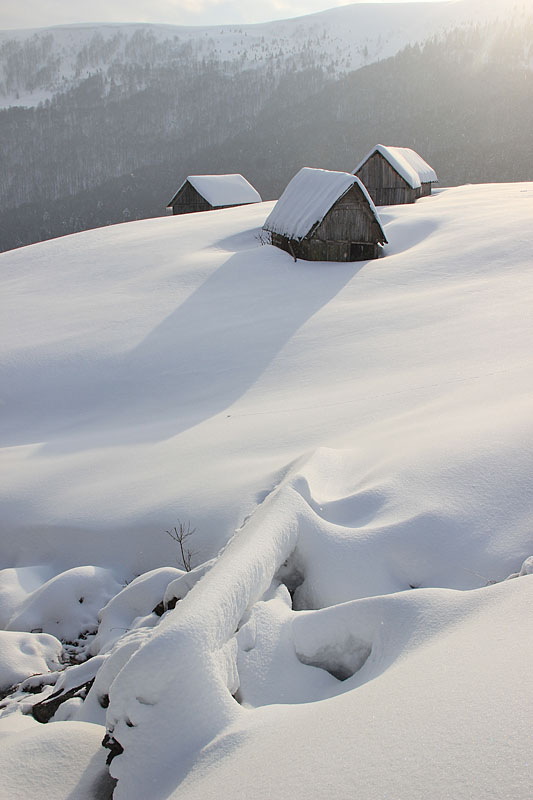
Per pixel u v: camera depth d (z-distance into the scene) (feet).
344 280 77.77
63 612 26.37
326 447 27.22
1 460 45.01
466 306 59.36
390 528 18.44
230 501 27.81
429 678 9.29
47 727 12.64
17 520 34.40
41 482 38.17
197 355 61.31
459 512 18.76
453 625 11.41
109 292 83.76
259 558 14.94
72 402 57.62
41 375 62.39
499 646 9.51
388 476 21.62
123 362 62.59
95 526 31.22
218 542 26.12
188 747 10.11
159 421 49.06
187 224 120.98
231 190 160.66
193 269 88.89
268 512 18.17
